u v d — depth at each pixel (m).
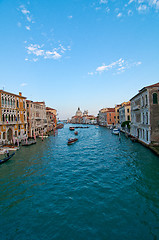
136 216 7.78
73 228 7.12
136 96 29.09
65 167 15.98
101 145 28.61
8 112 28.30
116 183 11.62
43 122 51.06
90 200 9.42
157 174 12.77
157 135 21.17
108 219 7.63
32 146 28.78
